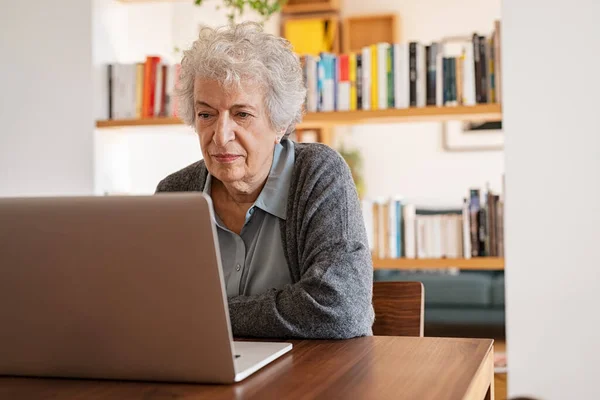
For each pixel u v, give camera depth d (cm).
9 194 371
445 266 382
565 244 312
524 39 314
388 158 808
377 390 117
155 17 448
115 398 116
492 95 353
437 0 791
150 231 115
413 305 193
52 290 123
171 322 120
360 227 185
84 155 364
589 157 310
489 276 673
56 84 366
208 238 113
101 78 372
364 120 362
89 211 117
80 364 127
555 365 314
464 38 785
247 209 196
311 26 783
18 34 369
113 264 118
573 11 310
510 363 317
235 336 164
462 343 153
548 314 313
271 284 190
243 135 182
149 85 372
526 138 314
